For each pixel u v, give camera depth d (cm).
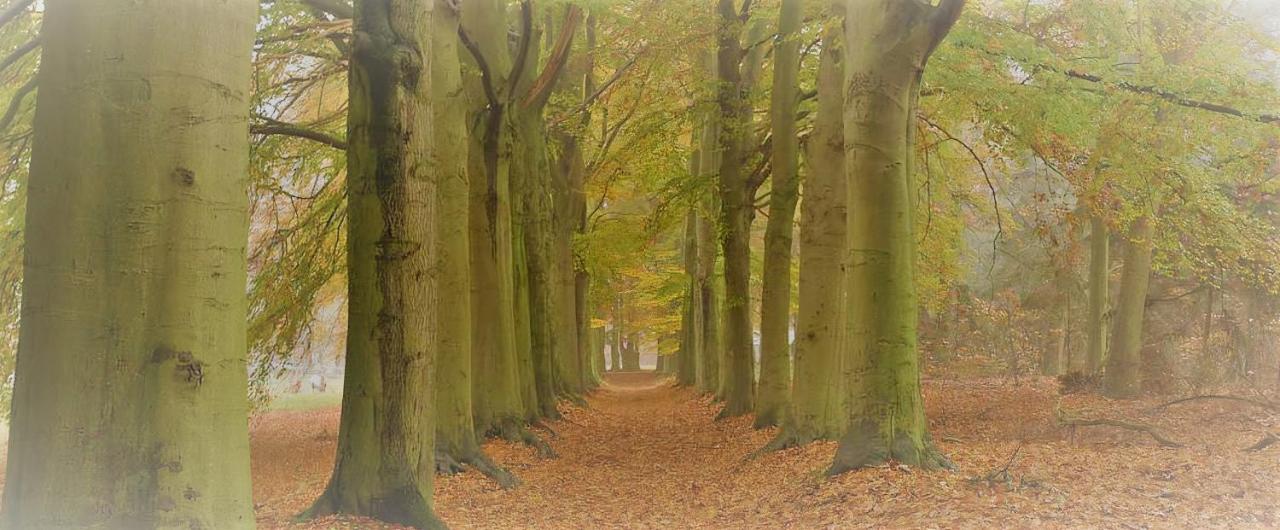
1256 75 1563
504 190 1485
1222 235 1563
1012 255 2719
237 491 415
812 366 1392
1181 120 1428
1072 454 1089
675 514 982
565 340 2641
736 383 2025
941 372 2597
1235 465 970
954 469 948
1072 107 1380
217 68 411
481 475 1141
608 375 5481
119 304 385
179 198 396
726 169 1948
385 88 750
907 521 754
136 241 387
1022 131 1459
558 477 1271
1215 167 1569
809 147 1463
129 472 384
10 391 1202
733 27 1669
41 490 375
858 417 970
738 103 1819
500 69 1438
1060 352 3073
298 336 1456
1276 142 1471
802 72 1781
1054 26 1467
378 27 741
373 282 772
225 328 414
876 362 961
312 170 1535
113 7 389
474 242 1479
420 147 773
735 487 1129
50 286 382
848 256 994
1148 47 1374
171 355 392
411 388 776
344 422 788
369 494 768
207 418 403
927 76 1369
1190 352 2127
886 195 960
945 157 1969
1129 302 1884
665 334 4503
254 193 1408
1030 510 759
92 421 380
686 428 1970
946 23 938
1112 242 2556
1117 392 1886
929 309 2303
